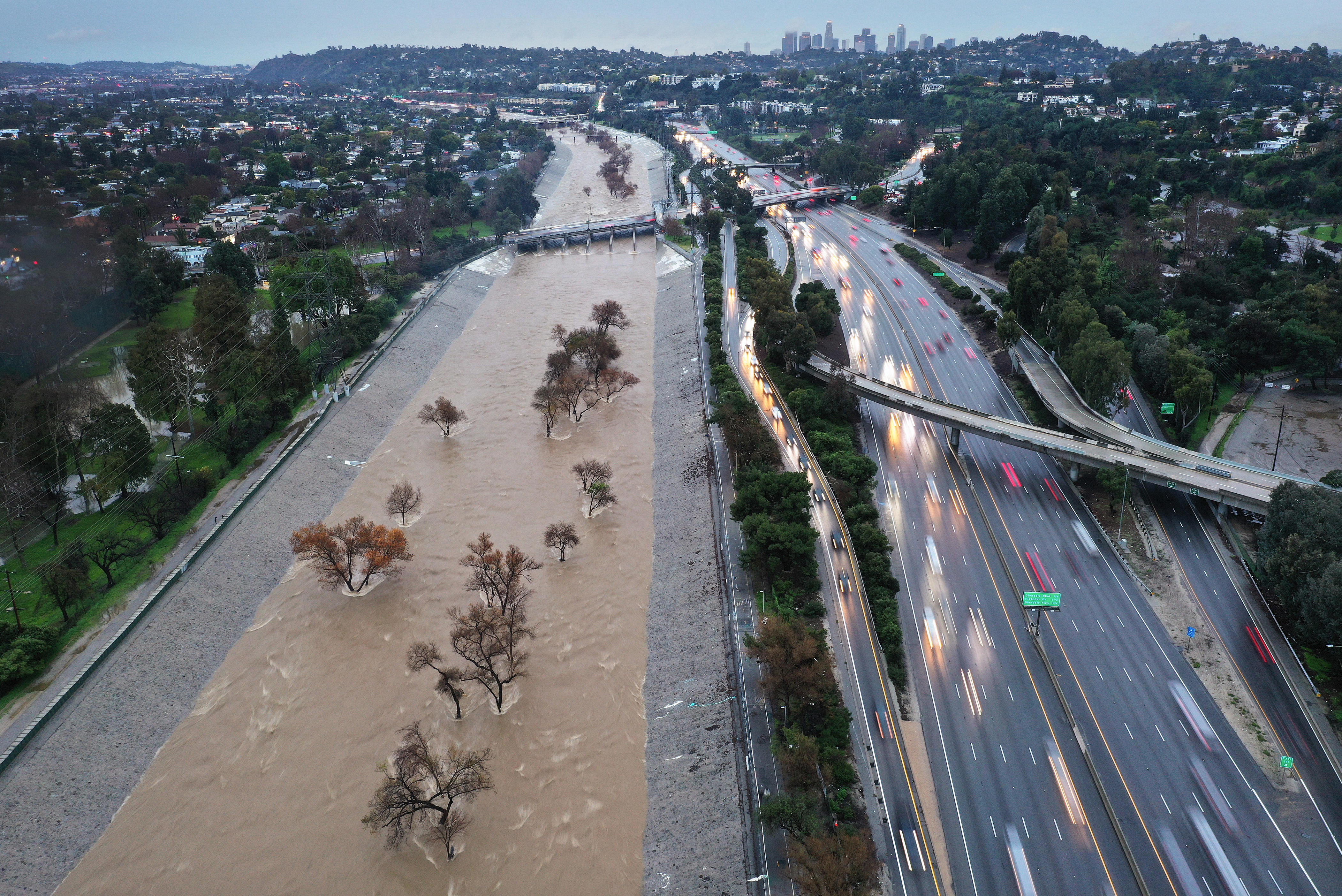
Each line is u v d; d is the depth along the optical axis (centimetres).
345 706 14012
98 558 16250
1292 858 10575
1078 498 18625
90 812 12019
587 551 17912
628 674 14750
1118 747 12256
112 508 18288
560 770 12850
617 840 11750
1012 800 11444
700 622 15225
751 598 15288
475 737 13375
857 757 12019
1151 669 13712
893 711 12825
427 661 13488
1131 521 17662
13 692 13362
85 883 11188
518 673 13800
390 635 15525
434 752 13012
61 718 12825
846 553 16475
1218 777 11750
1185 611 15012
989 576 16012
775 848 10850
